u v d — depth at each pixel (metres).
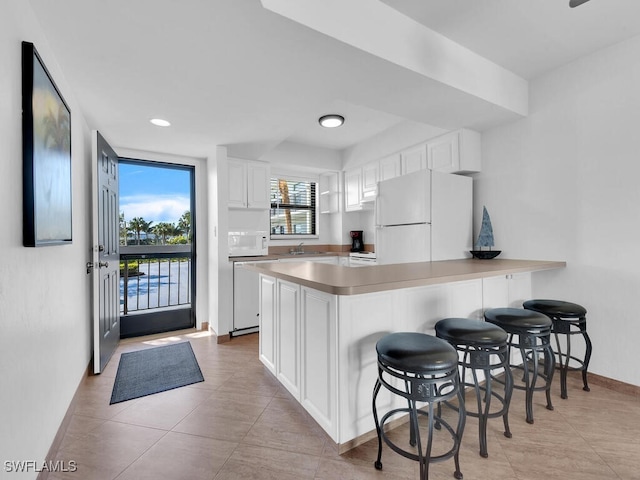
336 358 1.54
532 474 1.40
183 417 1.87
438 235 2.79
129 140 3.08
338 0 1.58
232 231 3.64
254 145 3.30
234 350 3.03
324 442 1.64
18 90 1.18
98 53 1.65
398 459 1.51
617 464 1.46
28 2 1.28
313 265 2.31
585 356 2.18
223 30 1.48
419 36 1.92
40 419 1.35
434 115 2.62
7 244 1.07
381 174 3.97
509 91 2.51
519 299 2.51
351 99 2.28
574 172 2.40
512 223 2.79
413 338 1.45
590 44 2.18
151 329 3.59
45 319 1.44
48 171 1.40
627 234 2.14
